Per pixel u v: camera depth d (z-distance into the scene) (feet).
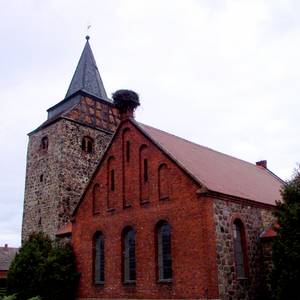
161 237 82.17
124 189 92.27
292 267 67.05
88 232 97.96
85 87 144.25
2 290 100.17
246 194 89.56
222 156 115.44
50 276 94.32
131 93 97.96
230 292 74.49
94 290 92.38
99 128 140.67
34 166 136.26
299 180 76.54
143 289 81.87
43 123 141.69
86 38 156.56
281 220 71.05
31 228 128.98
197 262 73.61
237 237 82.28
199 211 75.61
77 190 127.95
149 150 88.74
